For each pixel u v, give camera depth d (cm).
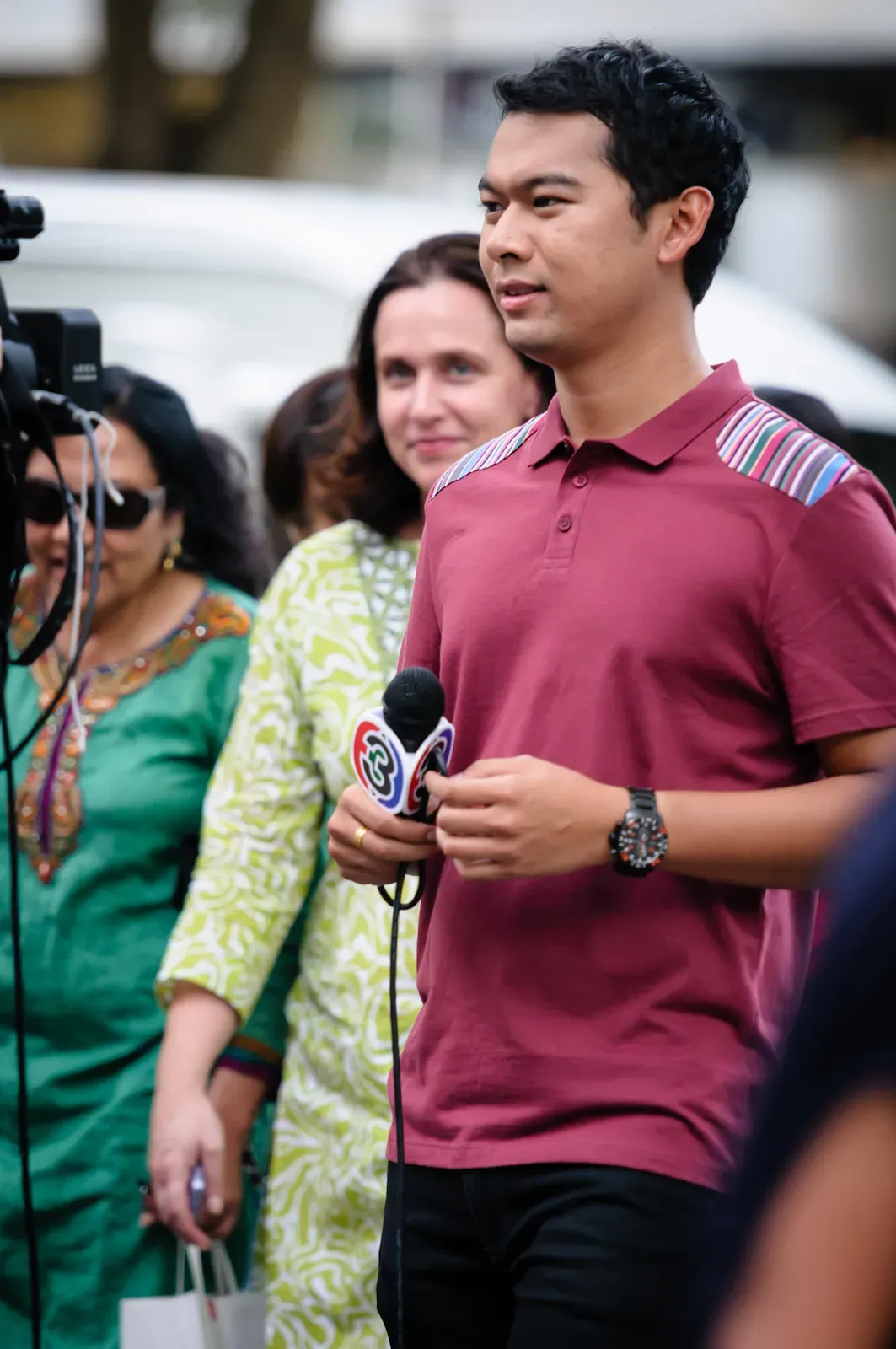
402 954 850
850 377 1716
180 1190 879
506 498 689
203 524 1031
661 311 662
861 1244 349
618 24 3938
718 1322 365
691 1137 634
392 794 663
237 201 1956
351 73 4153
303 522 1120
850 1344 348
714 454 652
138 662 998
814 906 702
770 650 640
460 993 670
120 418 992
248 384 1900
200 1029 893
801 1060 362
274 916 898
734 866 630
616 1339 623
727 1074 642
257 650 906
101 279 1897
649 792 630
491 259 663
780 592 634
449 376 872
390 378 884
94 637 1003
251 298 1912
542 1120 648
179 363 1895
